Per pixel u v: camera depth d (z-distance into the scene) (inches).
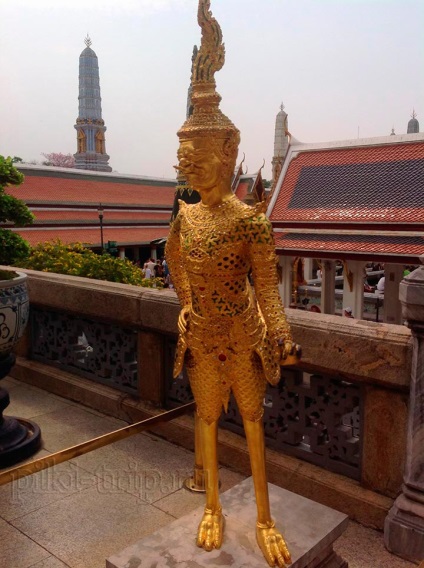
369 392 125.2
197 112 86.8
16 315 156.6
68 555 115.2
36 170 1354.6
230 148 86.4
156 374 175.5
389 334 119.4
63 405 199.8
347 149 730.2
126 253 1453.0
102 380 197.9
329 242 658.8
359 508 126.1
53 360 219.3
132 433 117.1
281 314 87.6
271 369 90.7
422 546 110.1
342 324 128.2
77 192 1408.7
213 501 99.6
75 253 276.7
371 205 652.7
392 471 122.3
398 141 686.5
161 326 167.3
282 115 1272.1
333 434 135.5
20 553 115.8
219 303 88.7
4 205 157.5
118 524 126.4
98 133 2544.3
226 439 154.7
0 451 150.6
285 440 146.2
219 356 91.7
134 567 91.0
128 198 1494.8
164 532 101.4
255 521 103.3
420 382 110.8
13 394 210.5
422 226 599.2
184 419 168.9
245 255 87.5
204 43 86.2
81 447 108.5
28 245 167.6
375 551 116.1
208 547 95.0
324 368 131.2
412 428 112.9
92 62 2509.8
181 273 101.7
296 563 91.4
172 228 99.0
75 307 196.9
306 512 106.3
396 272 631.2
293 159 772.6
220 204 88.5
